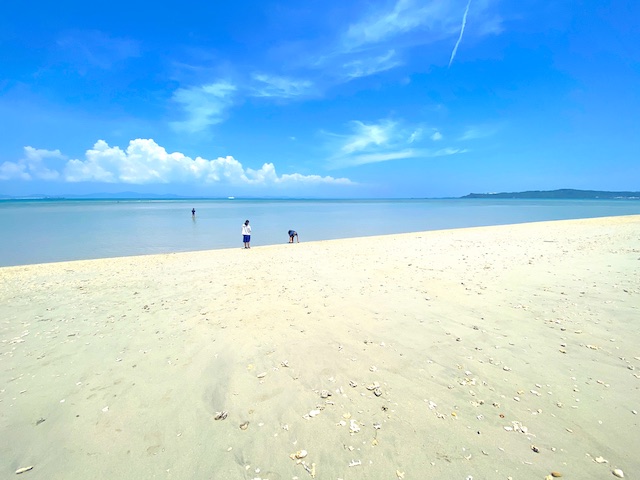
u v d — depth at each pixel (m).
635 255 12.13
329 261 13.95
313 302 8.27
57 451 3.62
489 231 25.02
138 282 10.93
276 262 14.09
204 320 7.25
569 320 6.59
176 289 9.92
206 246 22.52
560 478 3.09
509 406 4.16
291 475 3.24
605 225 26.42
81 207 77.38
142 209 70.31
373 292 8.98
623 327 6.15
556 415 3.95
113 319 7.47
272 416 4.10
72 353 5.85
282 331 6.55
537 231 23.59
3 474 3.32
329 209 77.25
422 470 3.25
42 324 7.25
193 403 4.39
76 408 4.33
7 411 4.29
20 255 19.03
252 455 3.50
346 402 4.34
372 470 3.27
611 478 3.06
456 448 3.51
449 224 38.38
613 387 4.43
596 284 8.75
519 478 3.10
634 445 3.45
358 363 5.29
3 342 6.35
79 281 11.23
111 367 5.36
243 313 7.61
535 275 10.02
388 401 4.34
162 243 23.67
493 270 10.96
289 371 5.10
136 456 3.53
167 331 6.72
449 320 6.88
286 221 42.56
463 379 4.78
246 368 5.21
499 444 3.55
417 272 11.16
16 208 70.56
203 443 3.69
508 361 5.21
